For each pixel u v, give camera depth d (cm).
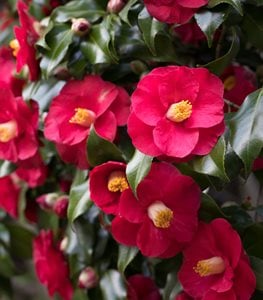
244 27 72
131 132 68
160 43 72
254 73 77
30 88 77
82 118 72
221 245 70
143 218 70
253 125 66
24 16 76
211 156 67
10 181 90
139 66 75
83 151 73
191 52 75
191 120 67
